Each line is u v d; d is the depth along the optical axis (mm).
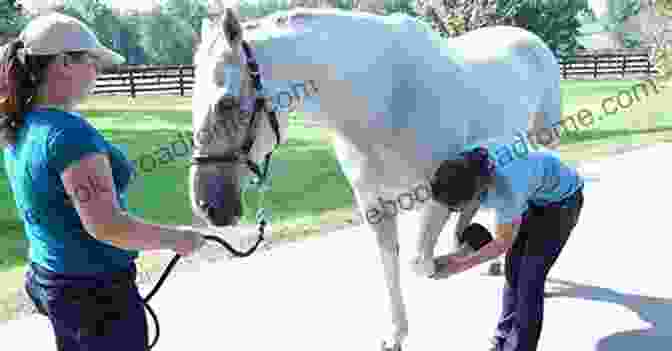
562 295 3988
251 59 2357
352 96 2639
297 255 5191
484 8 12891
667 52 17406
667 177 7895
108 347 1889
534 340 2723
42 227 1819
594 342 3299
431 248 2723
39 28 1803
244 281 4582
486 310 3824
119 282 1894
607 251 4898
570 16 33969
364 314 3854
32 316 3973
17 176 1821
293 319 3820
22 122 1832
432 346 3361
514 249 2834
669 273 4336
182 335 3639
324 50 2561
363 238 5672
